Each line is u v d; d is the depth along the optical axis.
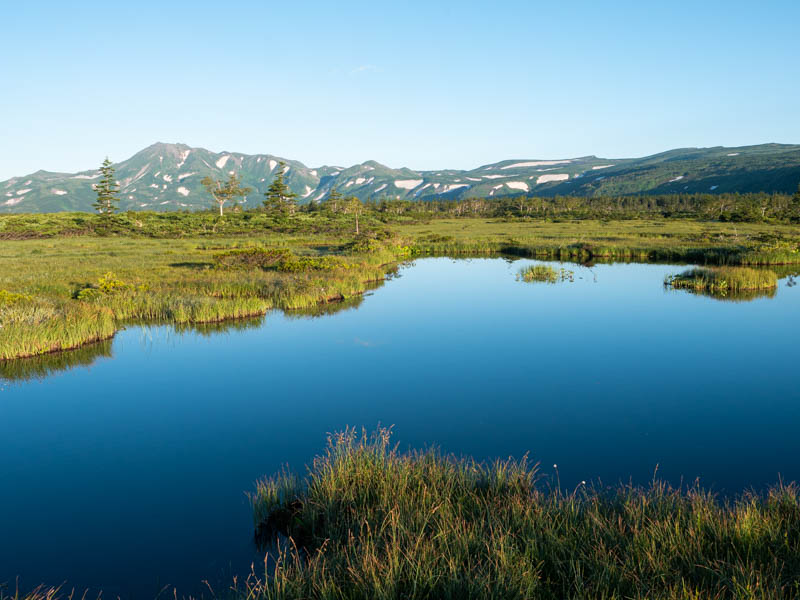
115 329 17.78
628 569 4.73
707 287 26.48
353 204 97.69
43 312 17.11
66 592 5.31
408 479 6.95
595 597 4.38
